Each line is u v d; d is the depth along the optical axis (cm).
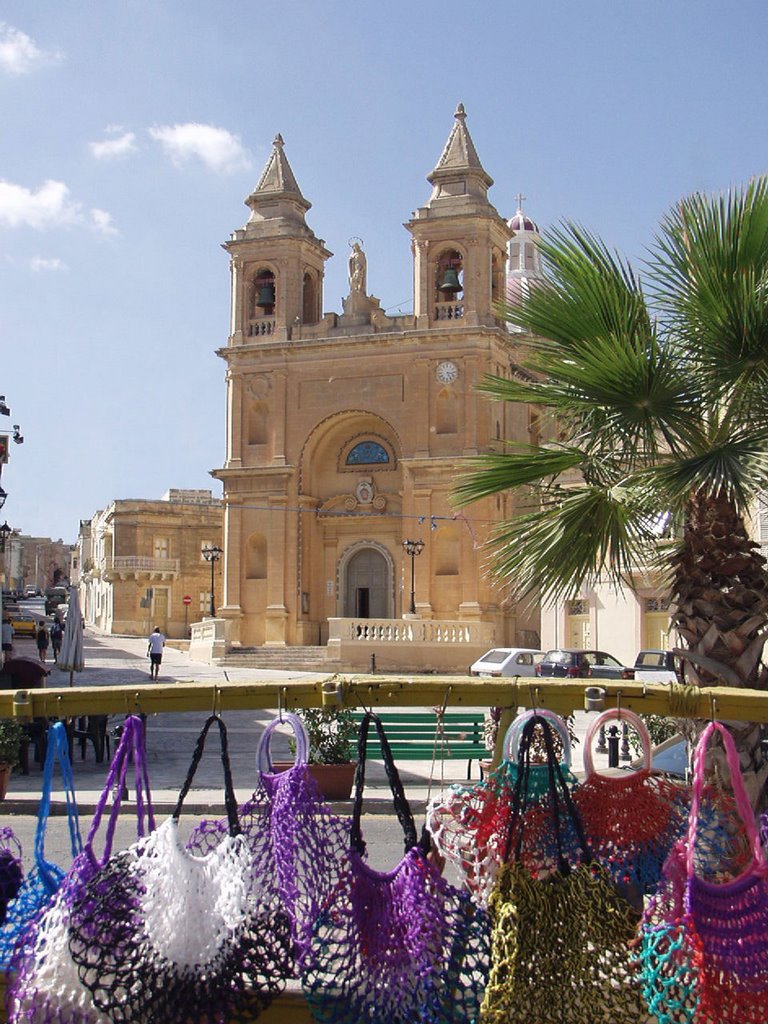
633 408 884
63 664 2555
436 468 5306
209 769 2012
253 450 5641
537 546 954
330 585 5631
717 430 912
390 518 5541
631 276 902
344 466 5647
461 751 1741
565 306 896
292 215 5822
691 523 865
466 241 5438
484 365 5372
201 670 5019
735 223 859
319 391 5575
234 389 5675
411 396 5428
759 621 838
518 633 5378
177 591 8050
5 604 8256
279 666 5031
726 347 866
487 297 5438
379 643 4841
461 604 5159
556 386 912
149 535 8000
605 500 926
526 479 972
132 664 5303
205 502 9025
